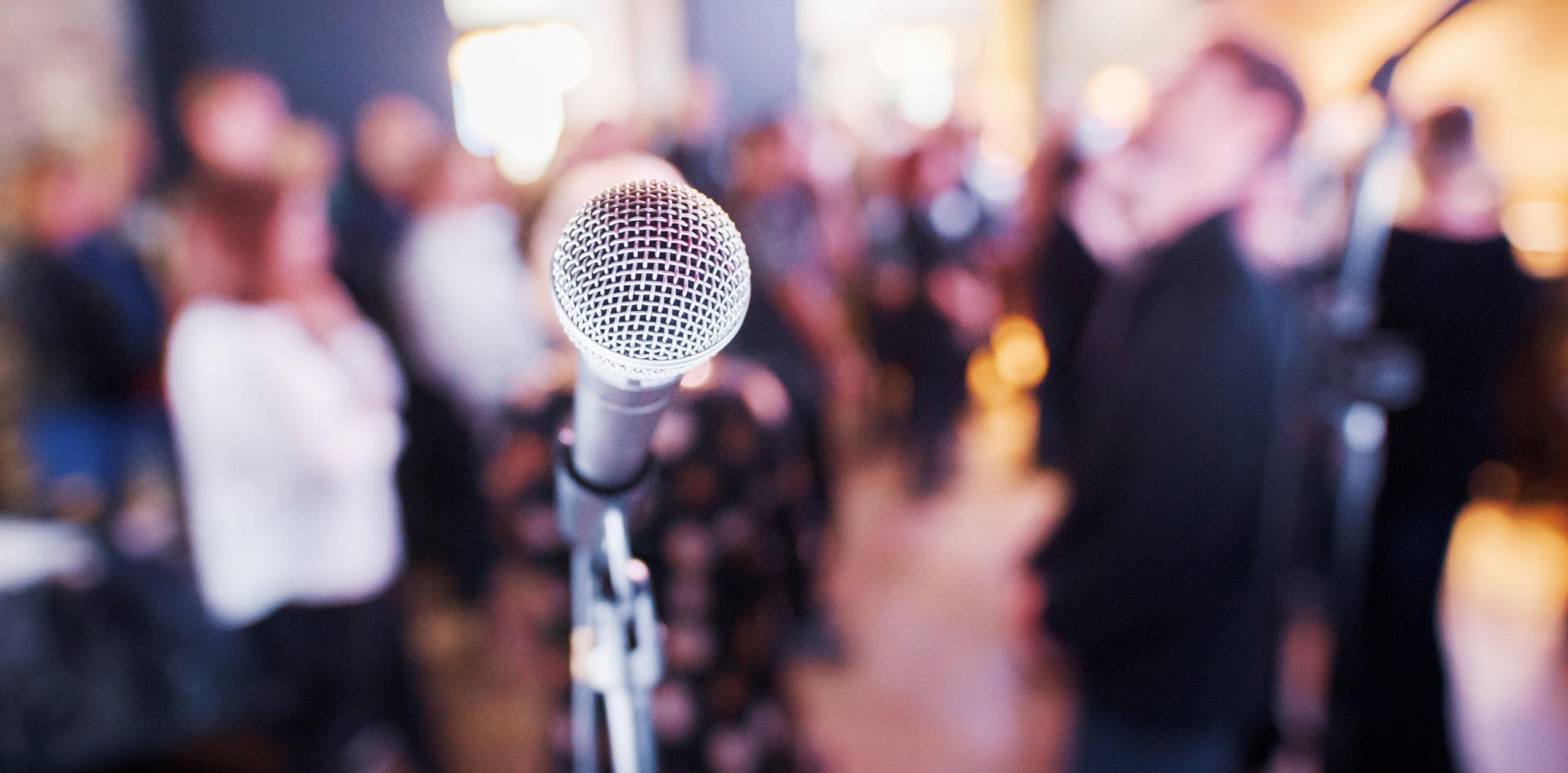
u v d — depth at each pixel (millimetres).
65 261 2588
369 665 2127
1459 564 3246
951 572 3445
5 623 1699
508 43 5090
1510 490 3395
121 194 3074
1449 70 3494
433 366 2852
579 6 5273
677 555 1140
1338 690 1983
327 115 4684
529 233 2346
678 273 483
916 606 3201
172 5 4148
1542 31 3477
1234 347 1355
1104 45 7680
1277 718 2102
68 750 1738
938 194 4223
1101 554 1502
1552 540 3305
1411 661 1860
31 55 3770
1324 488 1857
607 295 480
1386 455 1806
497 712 2703
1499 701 2541
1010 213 5109
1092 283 3330
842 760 2418
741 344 3322
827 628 2867
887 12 7199
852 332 4691
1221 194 1362
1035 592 1749
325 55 4605
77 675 1753
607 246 485
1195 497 1396
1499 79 3578
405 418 2898
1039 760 2381
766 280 3465
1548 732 2412
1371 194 1782
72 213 2645
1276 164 1383
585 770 819
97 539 1964
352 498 1934
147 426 2625
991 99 7680
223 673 1899
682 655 1163
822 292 3695
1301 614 2803
